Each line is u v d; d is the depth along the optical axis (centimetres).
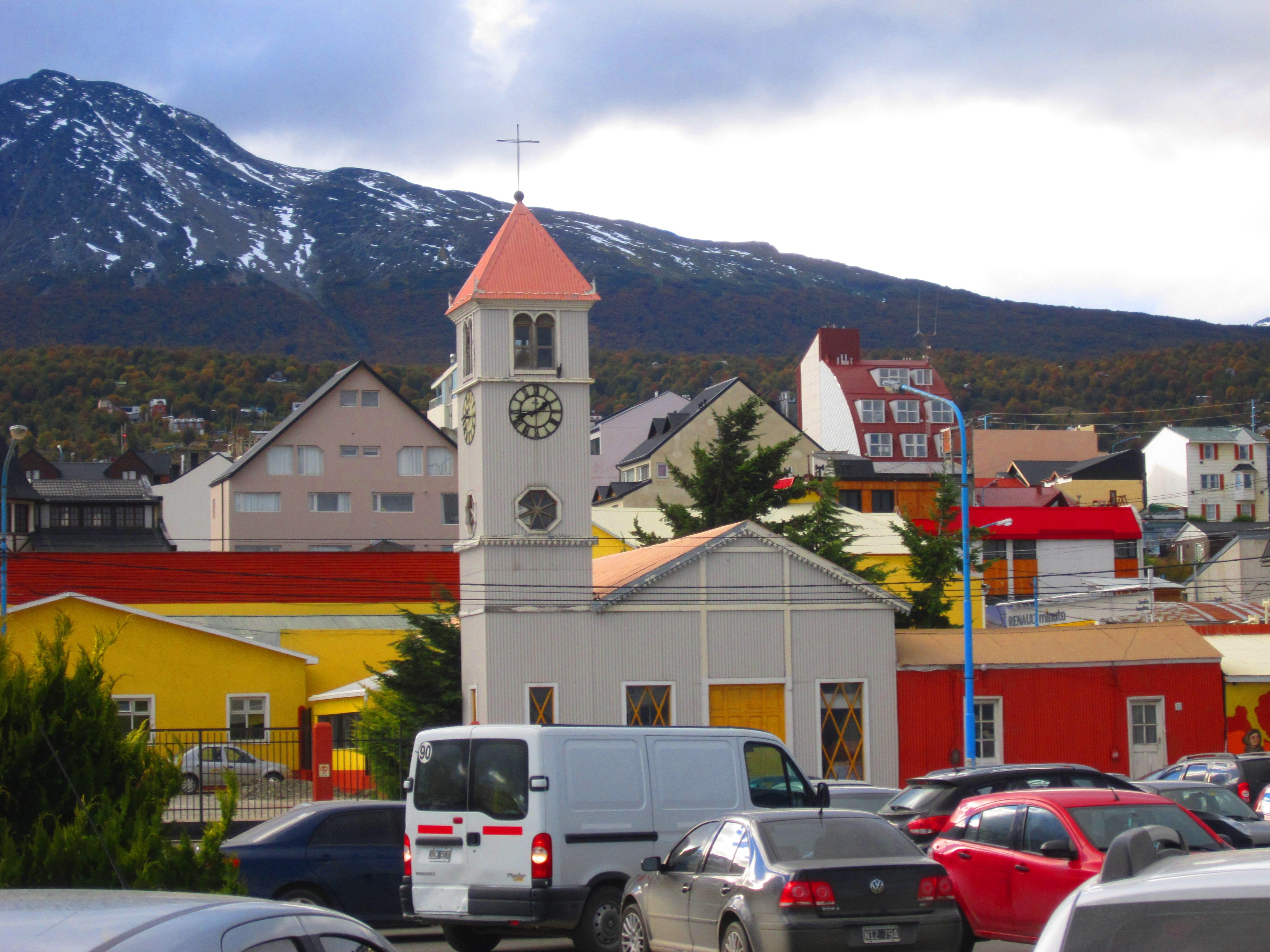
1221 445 14288
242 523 10150
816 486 6606
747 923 1520
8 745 1238
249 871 2056
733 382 10975
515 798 1938
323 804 2180
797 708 4262
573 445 4269
